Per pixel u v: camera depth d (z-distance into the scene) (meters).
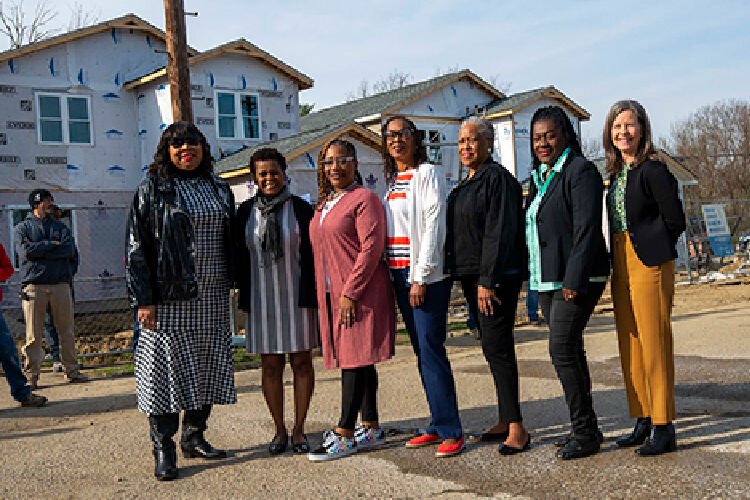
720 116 52.91
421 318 4.57
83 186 20.17
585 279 4.18
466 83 25.92
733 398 5.64
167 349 4.50
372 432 4.92
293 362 4.96
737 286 16.69
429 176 4.56
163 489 4.28
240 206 5.01
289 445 5.02
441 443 4.84
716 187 51.56
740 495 3.54
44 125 19.70
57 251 8.59
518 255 4.54
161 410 4.45
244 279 4.90
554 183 4.37
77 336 14.35
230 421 5.97
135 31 21.16
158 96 20.47
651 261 4.26
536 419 5.39
